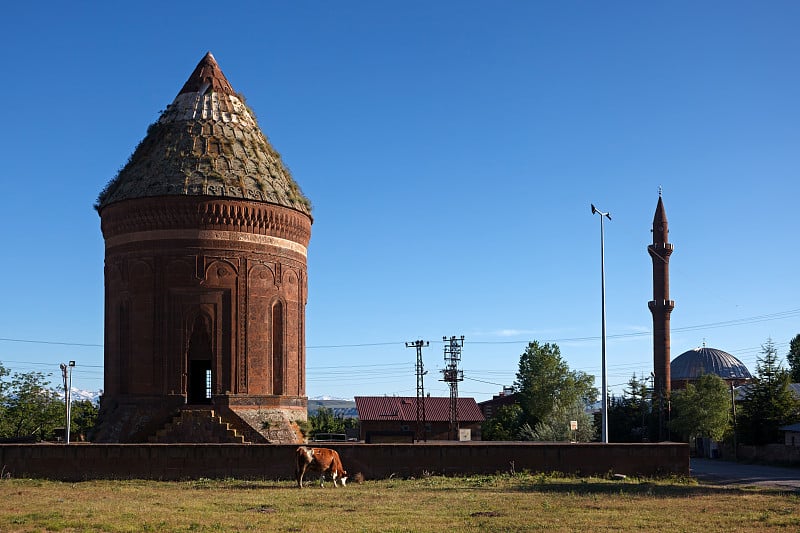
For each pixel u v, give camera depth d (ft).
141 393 145.69
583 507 83.20
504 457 119.44
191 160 152.46
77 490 101.04
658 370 393.91
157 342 146.30
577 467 120.06
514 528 69.10
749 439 298.35
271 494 95.55
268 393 150.61
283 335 155.02
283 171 164.45
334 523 71.36
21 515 75.46
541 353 390.01
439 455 118.11
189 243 148.15
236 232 150.71
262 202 152.97
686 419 338.13
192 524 70.18
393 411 385.91
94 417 293.23
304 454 105.50
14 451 114.62
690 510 81.61
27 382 265.34
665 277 400.47
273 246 154.92
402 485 107.24
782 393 290.76
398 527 69.05
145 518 74.13
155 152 155.43
